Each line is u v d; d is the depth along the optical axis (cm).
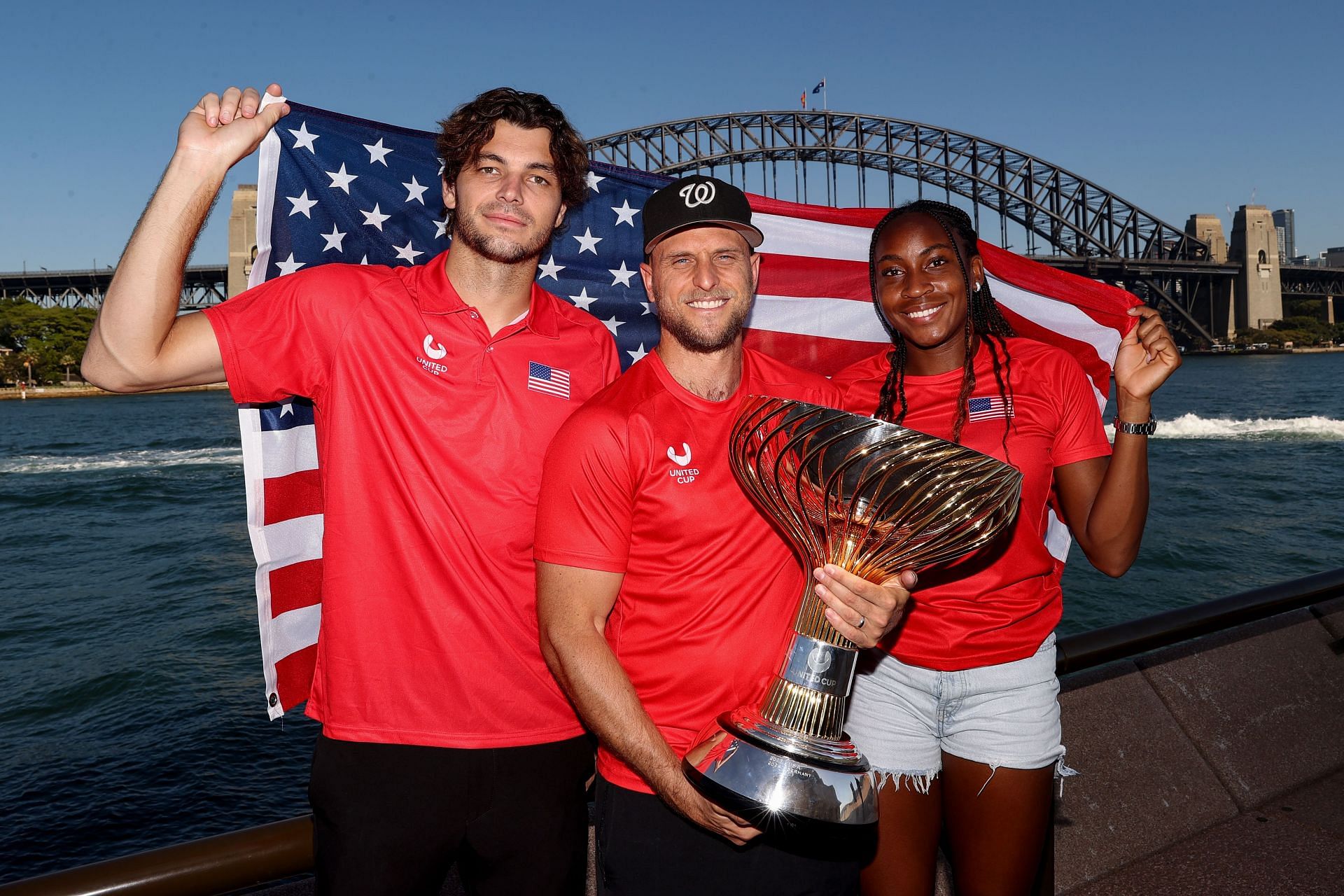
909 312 192
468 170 182
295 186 229
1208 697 285
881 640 187
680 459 156
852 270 299
